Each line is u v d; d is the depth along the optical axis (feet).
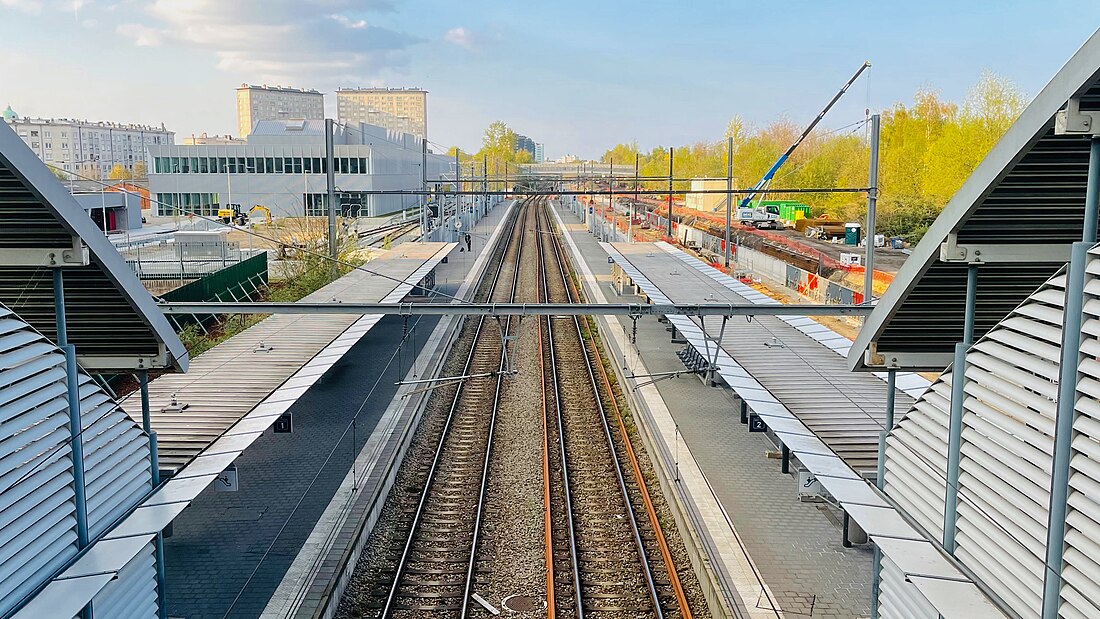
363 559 44.52
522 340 105.81
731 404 70.85
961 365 26.73
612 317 113.19
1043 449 22.26
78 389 29.53
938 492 28.17
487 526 48.73
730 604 37.11
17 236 28.76
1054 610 21.12
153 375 55.52
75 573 26.71
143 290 34.37
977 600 24.14
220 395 51.19
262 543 43.86
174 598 38.32
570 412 72.90
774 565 41.24
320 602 37.37
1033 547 22.38
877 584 33.14
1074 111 21.24
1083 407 20.38
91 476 29.68
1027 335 24.07
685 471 54.19
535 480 56.13
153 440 35.37
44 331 36.11
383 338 102.27
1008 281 32.40
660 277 104.88
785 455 54.29
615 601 39.78
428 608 39.32
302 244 118.73
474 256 185.68
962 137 162.20
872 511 30.91
